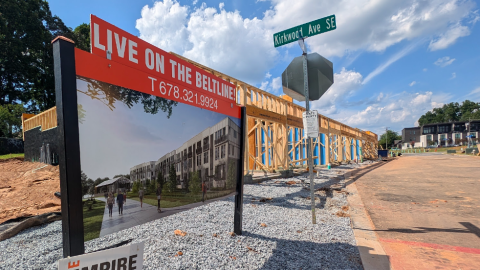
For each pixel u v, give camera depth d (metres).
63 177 1.39
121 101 1.81
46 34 24.88
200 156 2.71
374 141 36.28
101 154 1.65
